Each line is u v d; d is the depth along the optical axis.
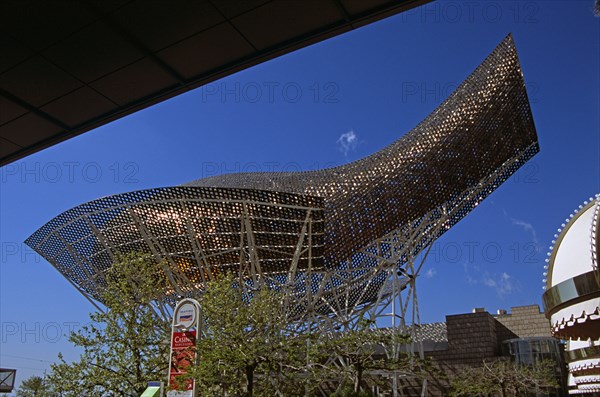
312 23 9.34
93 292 48.53
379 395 47.78
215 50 9.91
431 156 45.03
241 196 39.31
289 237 41.81
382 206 44.03
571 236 36.47
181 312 16.58
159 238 42.66
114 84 10.51
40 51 9.35
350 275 50.69
